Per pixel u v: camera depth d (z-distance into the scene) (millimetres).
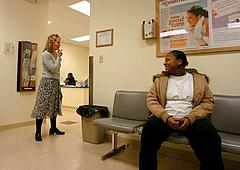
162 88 1742
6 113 3162
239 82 1819
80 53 9383
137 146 2389
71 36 7180
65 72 8578
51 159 1977
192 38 2043
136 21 2438
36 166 1812
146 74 2355
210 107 1588
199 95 1641
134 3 2457
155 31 2254
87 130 2527
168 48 2188
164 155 2186
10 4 3215
